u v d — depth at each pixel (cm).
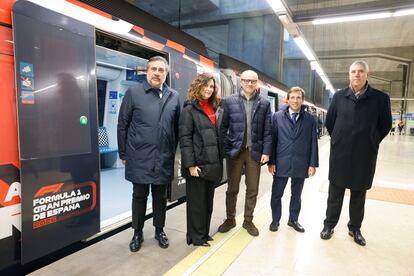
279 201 301
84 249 251
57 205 208
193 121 242
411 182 544
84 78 230
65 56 216
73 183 220
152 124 240
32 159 192
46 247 202
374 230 307
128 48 313
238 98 281
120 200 376
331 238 285
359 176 263
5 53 181
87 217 232
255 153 280
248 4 1342
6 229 182
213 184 262
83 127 228
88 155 231
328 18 573
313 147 292
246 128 280
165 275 213
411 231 306
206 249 254
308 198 426
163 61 242
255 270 223
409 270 228
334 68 2861
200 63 418
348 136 265
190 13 1444
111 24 263
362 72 254
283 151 290
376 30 1636
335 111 283
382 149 1199
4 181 180
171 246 261
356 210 277
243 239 278
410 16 1414
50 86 204
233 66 610
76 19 227
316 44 1922
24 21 190
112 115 580
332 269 227
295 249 259
